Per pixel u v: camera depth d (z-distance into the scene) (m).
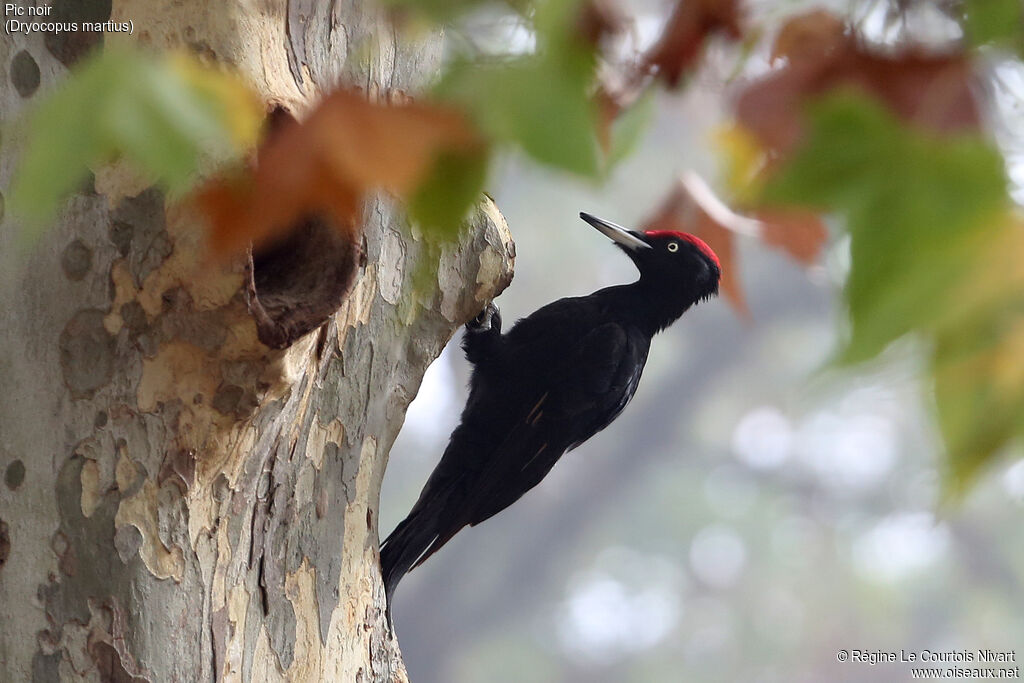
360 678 7.63
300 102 6.46
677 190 6.31
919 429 2.69
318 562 7.35
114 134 2.61
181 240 6.06
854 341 2.34
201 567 6.52
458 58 2.77
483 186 2.75
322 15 6.86
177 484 6.38
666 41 3.72
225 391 6.25
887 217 2.53
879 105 2.72
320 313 6.27
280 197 2.79
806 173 2.68
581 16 2.77
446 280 8.16
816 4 3.59
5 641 6.15
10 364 6.25
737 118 2.93
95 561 6.24
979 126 2.70
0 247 6.24
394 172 2.69
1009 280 2.29
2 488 6.23
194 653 6.47
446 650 35.69
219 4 6.34
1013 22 2.95
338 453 7.52
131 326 6.19
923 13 3.03
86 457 6.26
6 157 6.18
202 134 2.69
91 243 6.18
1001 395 2.25
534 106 2.67
